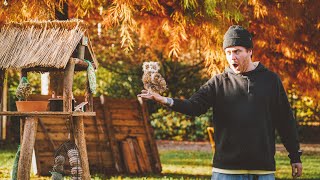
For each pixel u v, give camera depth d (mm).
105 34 18500
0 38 6242
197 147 19016
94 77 6418
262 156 4051
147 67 4137
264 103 4090
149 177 10438
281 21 9500
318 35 9953
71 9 9945
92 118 10938
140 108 11453
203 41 8703
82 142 6254
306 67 10625
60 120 10445
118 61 21266
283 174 11703
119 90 21281
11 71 17188
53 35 6156
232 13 8203
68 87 5961
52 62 5855
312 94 11133
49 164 10242
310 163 14484
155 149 11297
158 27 9930
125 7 7844
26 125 5949
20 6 8273
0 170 11039
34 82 20609
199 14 8430
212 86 4180
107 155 10883
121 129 11156
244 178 4055
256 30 9938
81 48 6266
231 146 4074
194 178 10398
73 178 5738
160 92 4039
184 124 21500
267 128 4094
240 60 4105
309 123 21281
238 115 4066
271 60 10656
